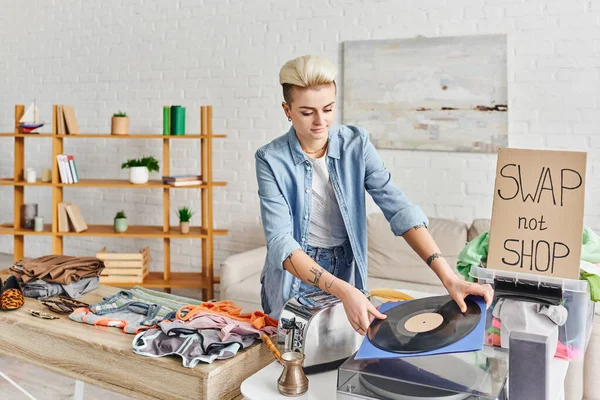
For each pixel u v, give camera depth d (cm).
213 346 145
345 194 168
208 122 417
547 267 132
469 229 369
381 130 404
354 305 126
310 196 167
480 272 138
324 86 143
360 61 407
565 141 357
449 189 390
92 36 511
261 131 452
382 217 385
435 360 118
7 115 561
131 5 491
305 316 134
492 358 120
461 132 380
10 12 547
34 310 184
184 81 476
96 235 432
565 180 131
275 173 163
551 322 133
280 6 435
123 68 500
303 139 163
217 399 138
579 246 129
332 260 175
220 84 462
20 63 548
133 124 500
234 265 365
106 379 154
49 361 166
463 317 117
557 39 354
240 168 462
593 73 346
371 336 117
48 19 529
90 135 426
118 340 157
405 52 392
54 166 433
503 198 137
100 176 518
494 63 368
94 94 515
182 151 482
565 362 135
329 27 419
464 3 376
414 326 117
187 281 435
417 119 392
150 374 145
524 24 361
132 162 432
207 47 464
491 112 371
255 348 151
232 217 468
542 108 361
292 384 120
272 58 442
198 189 483
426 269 358
